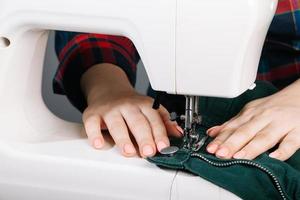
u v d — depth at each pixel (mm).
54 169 997
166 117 1127
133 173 957
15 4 1009
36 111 1151
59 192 998
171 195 930
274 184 902
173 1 913
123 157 1006
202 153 980
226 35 908
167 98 1421
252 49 939
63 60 1331
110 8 954
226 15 898
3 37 1043
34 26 1034
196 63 938
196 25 914
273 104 1098
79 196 988
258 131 1019
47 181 1003
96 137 1056
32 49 1097
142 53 961
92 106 1164
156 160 954
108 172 969
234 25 899
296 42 1461
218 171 916
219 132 1055
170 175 942
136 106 1113
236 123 1062
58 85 1362
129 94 1183
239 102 1214
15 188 1022
